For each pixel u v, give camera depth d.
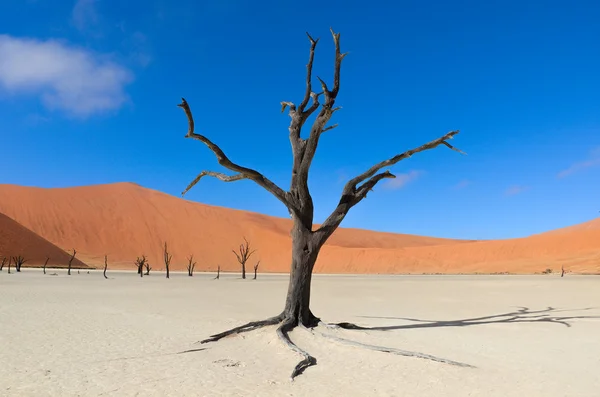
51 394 6.93
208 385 7.47
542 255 92.81
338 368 8.72
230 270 91.38
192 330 13.27
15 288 29.14
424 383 7.70
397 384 7.63
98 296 24.97
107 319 15.47
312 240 12.30
